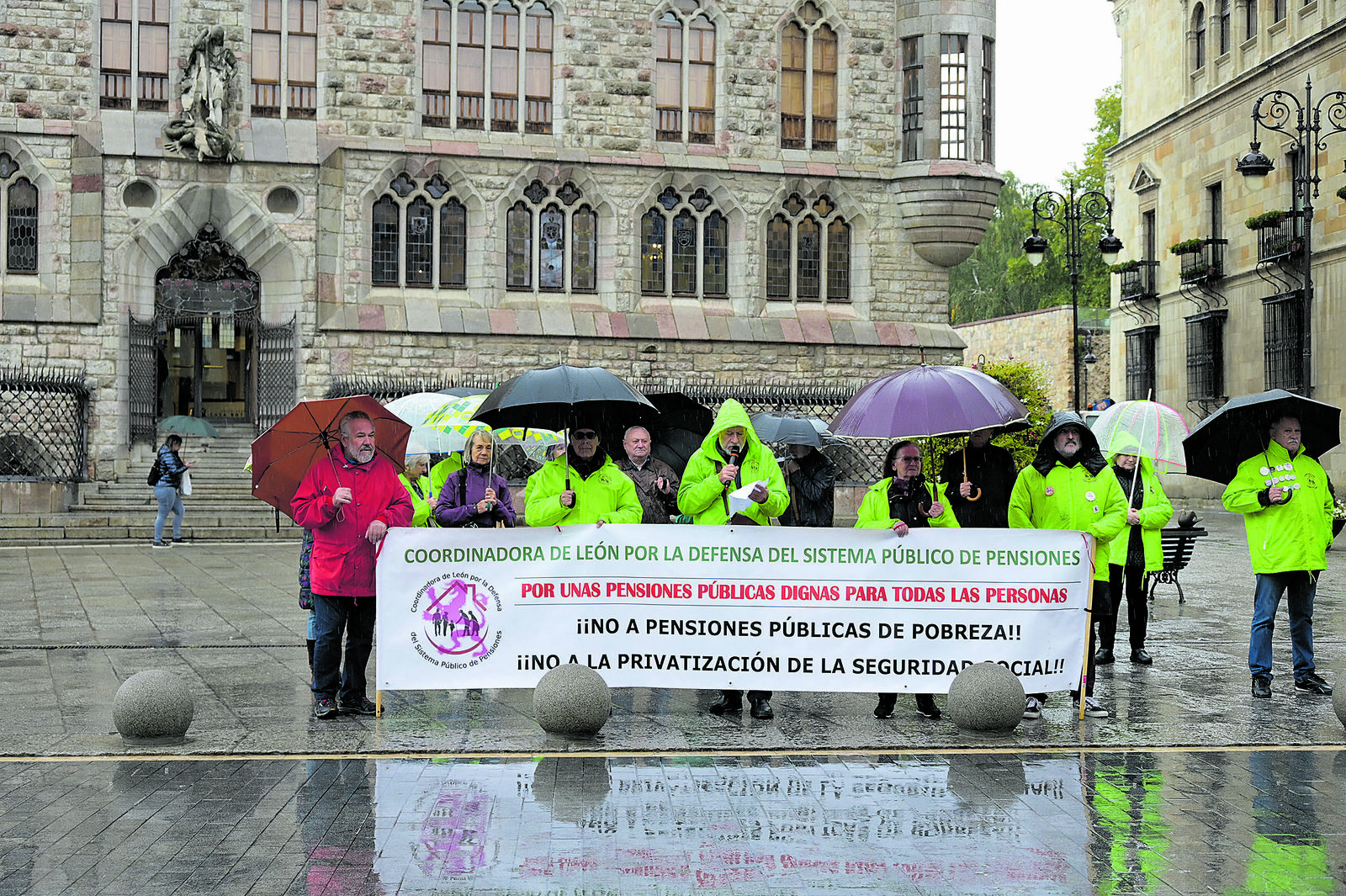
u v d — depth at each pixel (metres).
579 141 33.09
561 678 9.03
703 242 34.09
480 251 32.59
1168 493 42.66
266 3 31.59
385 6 32.03
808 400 32.16
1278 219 34.34
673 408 11.94
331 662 9.62
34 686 10.88
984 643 9.66
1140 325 44.31
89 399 30.19
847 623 9.66
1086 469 10.23
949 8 34.22
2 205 30.42
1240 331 38.22
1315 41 33.78
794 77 34.50
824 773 8.05
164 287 31.92
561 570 9.66
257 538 26.64
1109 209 34.38
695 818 7.07
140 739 8.85
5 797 7.43
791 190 34.28
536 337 32.53
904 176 34.44
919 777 7.95
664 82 33.78
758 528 9.63
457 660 9.66
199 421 30.89
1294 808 7.25
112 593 17.38
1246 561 23.20
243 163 31.25
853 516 31.23
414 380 31.91
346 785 7.72
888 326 34.84
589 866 6.28
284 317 31.77
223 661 12.12
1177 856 6.41
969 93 34.34
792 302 34.53
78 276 30.52
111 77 30.98
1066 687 9.66
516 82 33.03
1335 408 10.58
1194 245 39.03
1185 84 41.28
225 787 7.67
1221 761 8.39
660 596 9.66
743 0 33.94
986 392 9.57
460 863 6.30
